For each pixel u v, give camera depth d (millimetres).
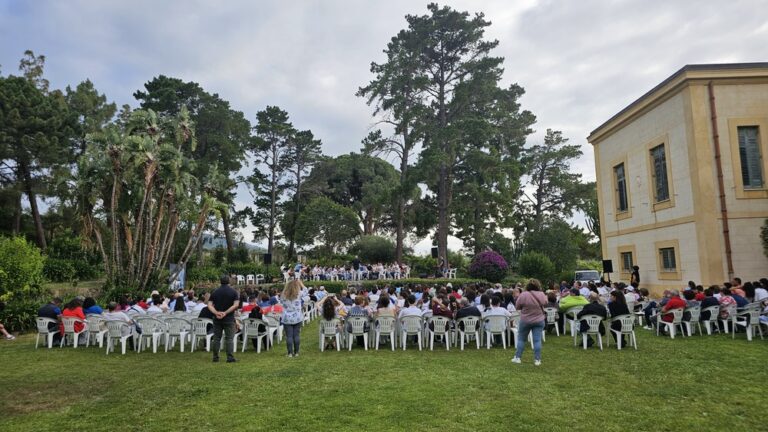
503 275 29438
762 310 10781
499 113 35656
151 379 7711
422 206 40219
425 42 34156
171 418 5730
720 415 5551
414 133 33688
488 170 32719
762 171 15383
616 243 20656
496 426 5293
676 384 6914
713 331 11820
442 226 35219
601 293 15039
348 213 41562
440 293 12352
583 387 6859
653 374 7559
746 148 15461
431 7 35031
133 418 5754
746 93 15508
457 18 34062
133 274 19969
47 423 5613
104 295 18891
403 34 34906
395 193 34125
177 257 32969
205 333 10375
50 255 27734
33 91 28656
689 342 10461
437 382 7277
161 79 36750
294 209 48906
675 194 16500
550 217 45750
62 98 34156
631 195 19391
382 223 53438
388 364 8766
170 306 13461
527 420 5473
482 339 11086
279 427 5367
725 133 15359
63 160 29297
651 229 18000
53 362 9250
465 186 35000
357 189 54062
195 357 9773
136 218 21547
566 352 9703
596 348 10109
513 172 33344
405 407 6020
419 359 9250
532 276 30141
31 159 28078
